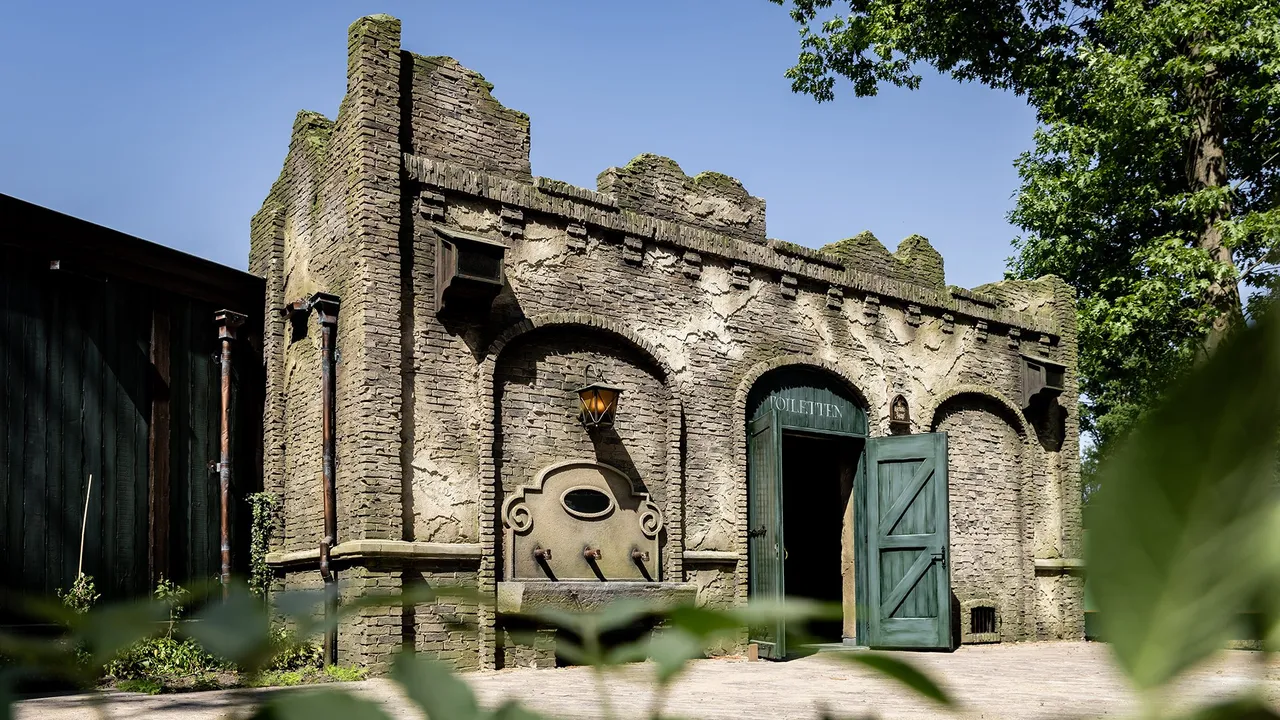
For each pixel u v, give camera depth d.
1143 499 0.26
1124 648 0.27
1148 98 15.46
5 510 9.37
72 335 10.16
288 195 12.31
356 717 0.40
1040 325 16.64
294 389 11.66
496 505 10.88
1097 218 19.61
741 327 13.10
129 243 10.70
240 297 11.99
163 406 10.97
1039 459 16.17
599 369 11.87
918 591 13.40
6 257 9.66
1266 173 16.58
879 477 13.94
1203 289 15.15
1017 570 15.64
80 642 0.43
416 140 11.06
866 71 20.16
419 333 10.69
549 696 7.59
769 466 12.64
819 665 11.14
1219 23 14.77
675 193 12.88
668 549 11.93
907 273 15.13
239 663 0.42
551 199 11.70
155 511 10.73
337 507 10.54
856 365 14.18
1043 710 6.34
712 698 7.60
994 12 18.89
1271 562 0.25
